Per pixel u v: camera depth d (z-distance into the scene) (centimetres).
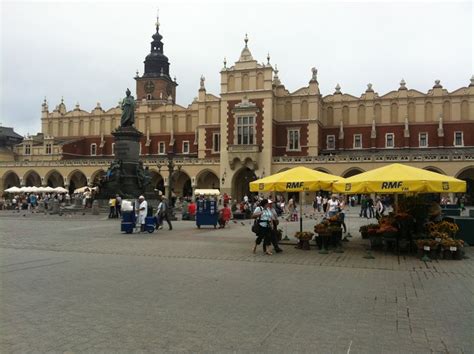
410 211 1764
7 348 670
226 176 6831
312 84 6950
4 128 10162
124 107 4397
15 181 8494
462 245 1600
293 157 6525
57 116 8912
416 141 6888
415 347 687
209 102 7412
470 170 6372
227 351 663
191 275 1251
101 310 878
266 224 1692
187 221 3469
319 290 1073
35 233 2386
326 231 1769
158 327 774
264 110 6725
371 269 1380
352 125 7206
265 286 1114
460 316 855
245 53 6906
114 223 3086
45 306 905
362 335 739
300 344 694
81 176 8256
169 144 8169
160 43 10281
